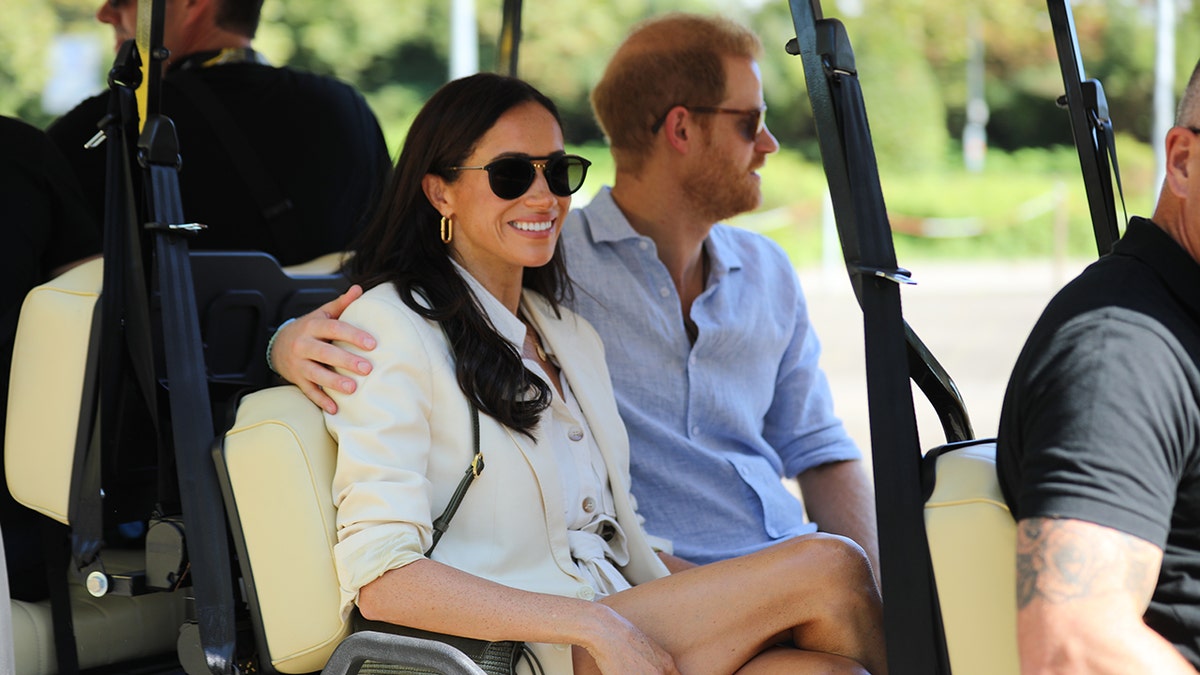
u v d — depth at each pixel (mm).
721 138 5516
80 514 4336
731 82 5504
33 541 4961
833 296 28328
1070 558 3072
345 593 3916
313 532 3986
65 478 4387
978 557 3365
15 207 5105
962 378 16953
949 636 3391
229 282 4961
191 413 4129
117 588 4234
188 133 6082
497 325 4461
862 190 3521
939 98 54250
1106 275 3398
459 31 22375
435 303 4312
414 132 4527
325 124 6395
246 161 6121
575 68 41562
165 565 4125
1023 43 55625
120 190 4301
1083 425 3152
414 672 3883
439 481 4195
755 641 4078
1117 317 3258
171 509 4270
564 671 4039
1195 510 3236
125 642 4867
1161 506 3123
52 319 4441
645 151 5559
